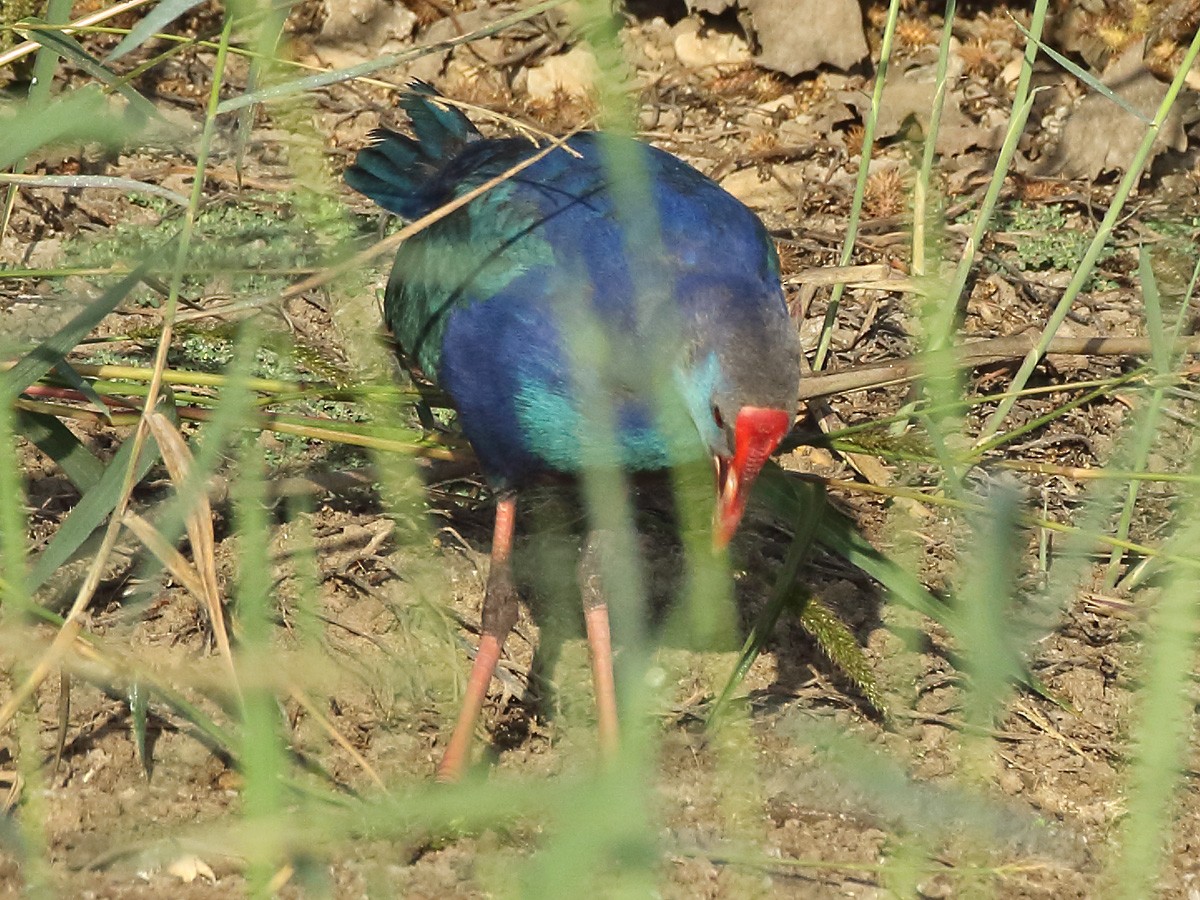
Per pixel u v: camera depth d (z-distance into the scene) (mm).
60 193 11789
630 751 4977
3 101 9375
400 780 8086
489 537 9906
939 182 12430
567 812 4781
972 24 13906
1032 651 9227
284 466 9914
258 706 5543
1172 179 12930
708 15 13852
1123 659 9281
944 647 9344
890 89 13258
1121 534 9547
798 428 10492
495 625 8445
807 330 11500
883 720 8750
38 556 9023
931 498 8859
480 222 8781
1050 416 9250
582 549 8586
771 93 13500
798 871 7625
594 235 8375
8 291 10828
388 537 9602
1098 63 13422
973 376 11016
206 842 6812
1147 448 9586
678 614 9109
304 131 7227
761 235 8844
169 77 12883
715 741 8297
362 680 8648
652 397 8047
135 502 9539
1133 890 5500
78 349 10469
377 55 13430
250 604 5668
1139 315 11719
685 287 8141
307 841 6746
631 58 13719
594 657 8422
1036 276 12141
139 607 8609
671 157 9227
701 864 7566
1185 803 8148
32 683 6332
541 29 13516
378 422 9531
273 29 7863
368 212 11953
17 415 8344
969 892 7461
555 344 8203
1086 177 12984
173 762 8031
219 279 11148
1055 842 8000
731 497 7824
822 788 8148
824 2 13383
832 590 9688
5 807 7652
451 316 8719
